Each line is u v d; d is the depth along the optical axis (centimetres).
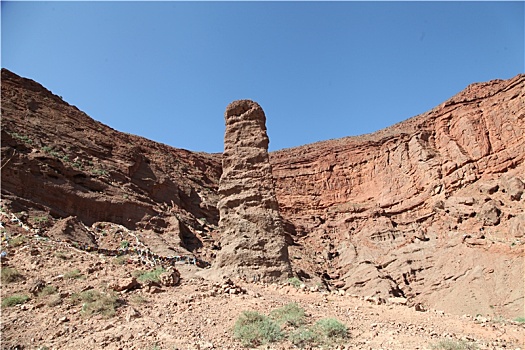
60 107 4309
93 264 1419
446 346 843
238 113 2127
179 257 2494
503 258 3466
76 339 895
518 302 2970
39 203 2580
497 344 917
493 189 4478
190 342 868
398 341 887
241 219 1845
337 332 925
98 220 2947
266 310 1083
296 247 5062
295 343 875
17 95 3909
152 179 4103
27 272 1304
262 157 2006
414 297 3731
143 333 907
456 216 4447
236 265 1711
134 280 1220
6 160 2589
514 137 4844
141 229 3095
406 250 4416
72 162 3388
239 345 861
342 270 4597
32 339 899
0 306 1048
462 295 3334
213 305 1105
